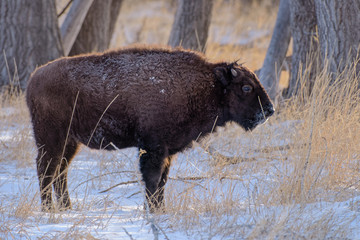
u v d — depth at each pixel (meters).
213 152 25.84
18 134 30.86
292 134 27.11
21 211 18.56
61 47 43.53
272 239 14.71
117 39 72.12
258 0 87.62
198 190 22.41
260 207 18.83
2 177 25.64
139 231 16.72
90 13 47.84
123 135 20.72
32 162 28.59
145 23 78.88
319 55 33.22
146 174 20.12
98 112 20.52
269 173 24.11
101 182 25.25
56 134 21.14
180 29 45.00
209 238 15.31
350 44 28.73
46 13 42.69
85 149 31.77
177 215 17.97
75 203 21.41
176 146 20.81
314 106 23.75
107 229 16.95
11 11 42.00
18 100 37.44
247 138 30.12
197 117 20.95
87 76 20.58
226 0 92.50
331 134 23.52
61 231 16.02
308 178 20.45
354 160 23.66
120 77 20.34
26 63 42.19
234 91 21.30
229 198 19.64
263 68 35.88
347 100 25.03
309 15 33.59
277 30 36.03
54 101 20.84
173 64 20.58
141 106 20.12
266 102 21.53
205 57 21.78
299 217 16.86
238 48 60.62
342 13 28.75
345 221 17.06
